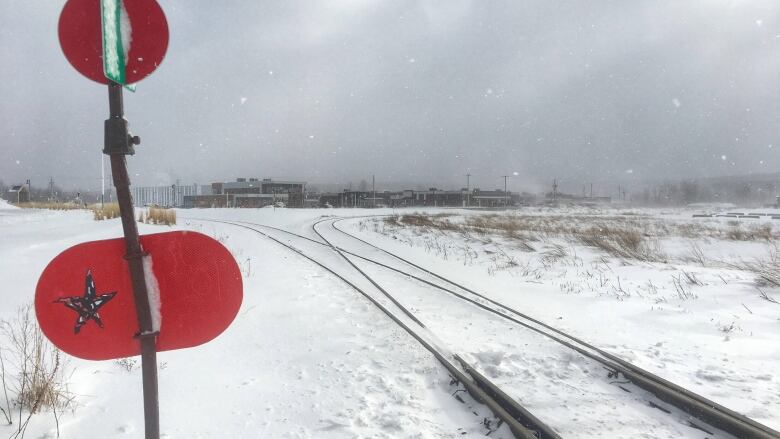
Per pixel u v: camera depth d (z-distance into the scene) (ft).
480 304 24.50
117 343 5.21
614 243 59.41
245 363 15.16
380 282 31.27
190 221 98.27
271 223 98.78
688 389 13.89
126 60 5.02
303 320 20.83
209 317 5.41
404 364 15.25
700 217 157.17
